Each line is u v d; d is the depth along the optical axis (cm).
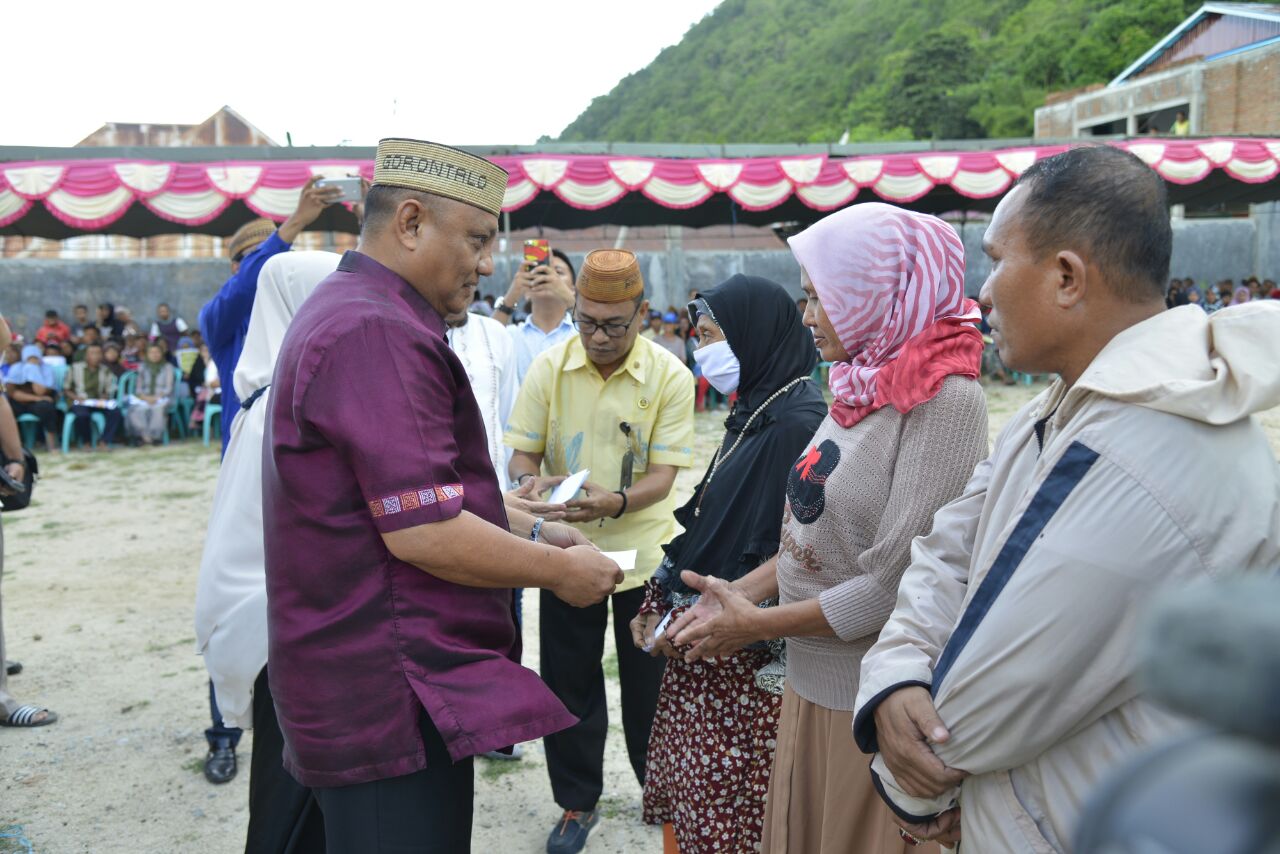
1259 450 124
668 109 10431
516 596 315
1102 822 47
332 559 180
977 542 151
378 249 192
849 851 193
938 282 187
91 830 326
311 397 175
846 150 1659
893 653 153
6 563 661
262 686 254
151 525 779
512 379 361
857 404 193
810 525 196
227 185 1243
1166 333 129
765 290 236
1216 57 3066
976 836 139
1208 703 40
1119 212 134
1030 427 146
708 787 233
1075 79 5231
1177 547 120
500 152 1496
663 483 311
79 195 1205
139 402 1205
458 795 190
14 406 1176
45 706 425
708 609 213
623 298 296
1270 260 2173
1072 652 124
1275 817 41
